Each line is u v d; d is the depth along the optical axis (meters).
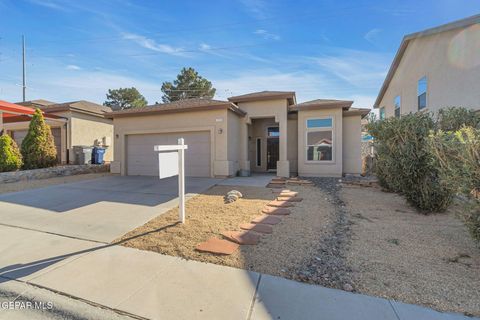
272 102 12.88
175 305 2.56
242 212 5.93
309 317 2.36
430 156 4.95
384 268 3.29
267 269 3.30
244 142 13.17
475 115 6.29
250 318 2.36
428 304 2.54
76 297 2.74
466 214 3.58
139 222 5.23
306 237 4.42
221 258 3.61
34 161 11.25
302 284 2.94
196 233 4.57
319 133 12.77
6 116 14.07
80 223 5.20
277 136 15.12
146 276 3.14
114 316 2.44
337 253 3.77
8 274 3.22
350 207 6.52
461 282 2.93
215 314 2.42
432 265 3.36
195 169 11.82
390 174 6.48
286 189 8.91
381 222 5.26
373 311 2.44
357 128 13.31
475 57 8.88
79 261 3.56
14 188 8.72
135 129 12.66
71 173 11.95
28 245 4.13
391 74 15.71
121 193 8.02
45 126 11.81
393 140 6.24
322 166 12.71
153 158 12.50
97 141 16.45
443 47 10.35
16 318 2.47
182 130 11.87
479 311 2.42
